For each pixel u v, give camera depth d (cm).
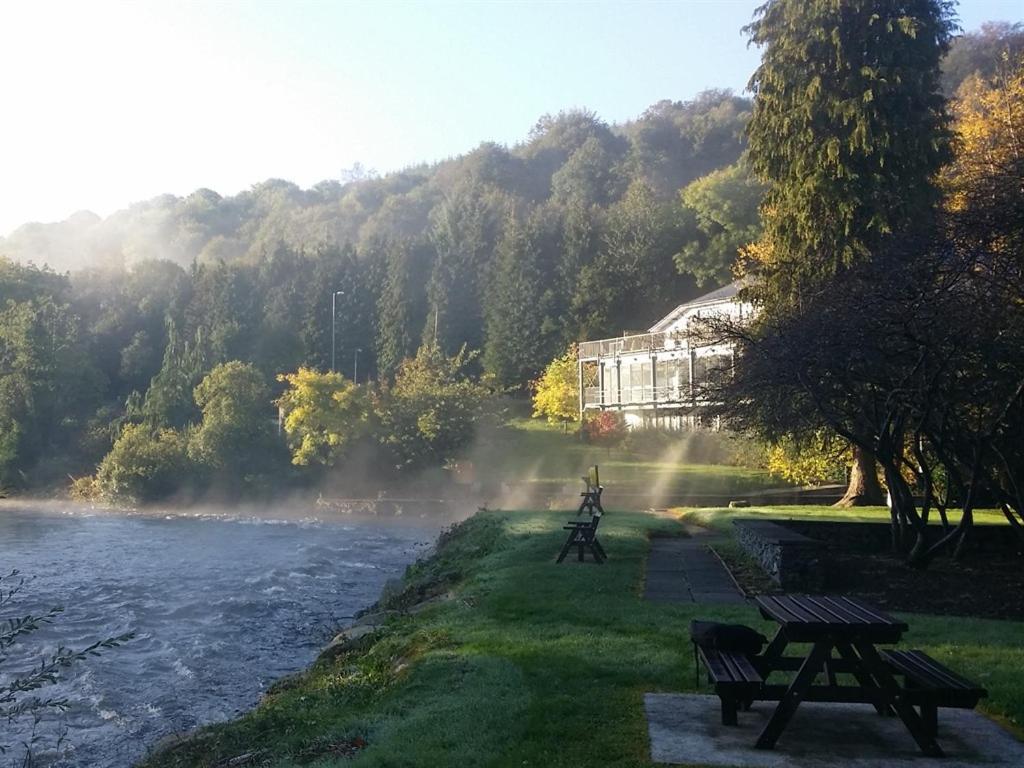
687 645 931
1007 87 3438
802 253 2792
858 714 722
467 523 2612
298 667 1427
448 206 11400
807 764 604
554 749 629
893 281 1359
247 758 727
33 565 2764
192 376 6969
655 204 8356
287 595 2145
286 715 834
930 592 1332
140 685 1320
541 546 1817
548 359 7731
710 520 2509
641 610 1137
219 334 7738
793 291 2570
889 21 2700
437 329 8406
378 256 9188
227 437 5800
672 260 7888
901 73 2670
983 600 1280
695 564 1627
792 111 2783
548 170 14338
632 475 4784
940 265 1316
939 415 1588
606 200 11675
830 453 2802
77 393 7100
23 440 6494
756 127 2934
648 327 7762
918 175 2692
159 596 2142
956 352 1360
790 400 1678
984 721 704
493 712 705
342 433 5612
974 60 7488
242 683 1331
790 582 1352
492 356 7831
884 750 635
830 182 2716
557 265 8056
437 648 945
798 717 711
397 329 8325
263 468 5847
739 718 703
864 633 629
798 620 638
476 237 9206
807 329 1518
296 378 5866
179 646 1573
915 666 675
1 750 845
